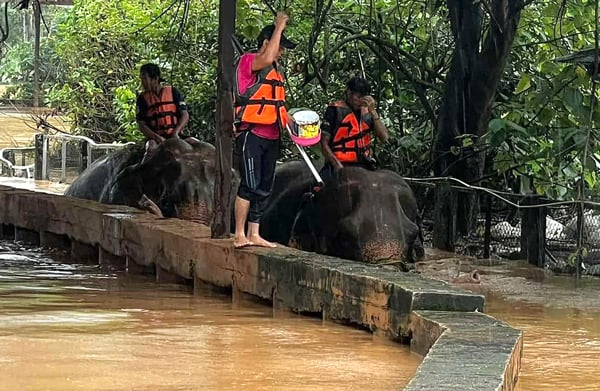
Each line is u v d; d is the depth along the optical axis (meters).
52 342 7.01
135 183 13.20
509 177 14.72
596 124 12.58
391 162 15.62
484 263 12.60
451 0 14.37
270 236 12.38
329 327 7.91
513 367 5.82
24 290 9.72
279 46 9.24
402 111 16.45
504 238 13.71
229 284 9.46
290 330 7.75
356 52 16.42
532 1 13.69
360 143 11.02
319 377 6.12
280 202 12.38
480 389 4.84
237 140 9.41
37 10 18.39
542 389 5.99
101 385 5.78
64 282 10.38
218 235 10.01
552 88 12.78
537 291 10.37
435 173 14.68
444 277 11.00
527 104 13.05
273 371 6.26
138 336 7.34
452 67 14.36
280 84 9.38
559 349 7.25
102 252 12.03
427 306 7.15
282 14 9.23
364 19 16.48
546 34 15.14
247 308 8.84
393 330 7.32
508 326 6.64
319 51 16.78
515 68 15.48
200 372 6.18
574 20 14.27
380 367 6.45
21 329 7.51
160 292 9.78
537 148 13.50
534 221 12.52
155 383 5.86
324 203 10.59
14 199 14.39
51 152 24.12
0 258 12.48
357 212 10.23
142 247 11.10
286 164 12.95
